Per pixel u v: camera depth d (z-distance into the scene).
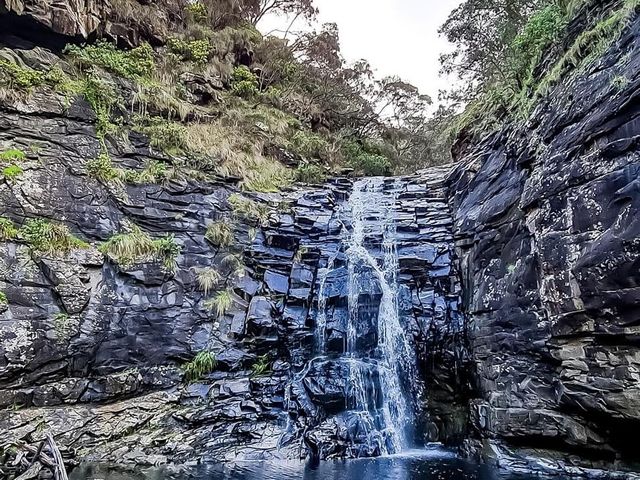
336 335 11.60
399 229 13.82
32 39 11.20
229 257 12.01
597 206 7.22
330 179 16.97
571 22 9.74
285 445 9.37
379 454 9.63
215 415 9.82
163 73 15.19
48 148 9.94
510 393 9.12
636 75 6.82
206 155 13.07
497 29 15.27
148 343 10.05
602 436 7.50
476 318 10.85
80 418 8.66
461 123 17.70
